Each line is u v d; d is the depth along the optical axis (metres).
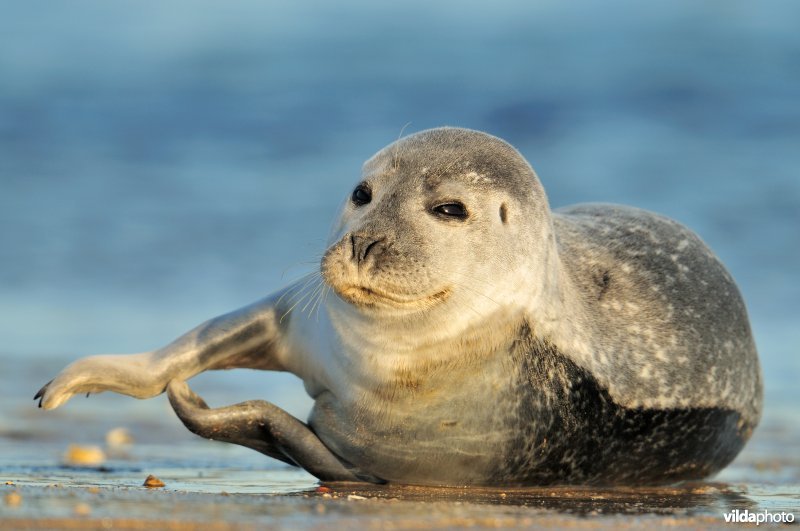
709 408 27.73
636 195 71.44
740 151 81.44
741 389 29.19
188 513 19.25
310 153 83.88
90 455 29.39
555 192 73.00
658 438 26.91
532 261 24.48
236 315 27.09
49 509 19.20
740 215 66.19
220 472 27.91
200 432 25.30
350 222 23.66
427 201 23.41
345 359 24.69
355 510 20.56
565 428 25.52
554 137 88.44
